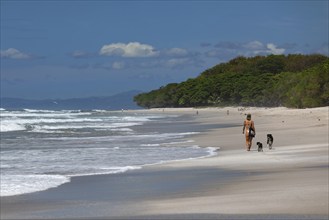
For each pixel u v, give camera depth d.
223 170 20.48
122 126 66.06
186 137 42.53
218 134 45.00
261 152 27.19
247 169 20.41
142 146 33.97
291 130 43.12
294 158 23.55
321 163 21.25
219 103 193.88
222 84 196.88
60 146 34.84
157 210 12.33
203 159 24.92
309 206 11.93
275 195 13.60
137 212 12.16
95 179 18.78
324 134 37.19
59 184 17.56
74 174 20.25
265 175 18.28
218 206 12.41
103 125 69.38
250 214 11.22
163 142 37.50
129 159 26.02
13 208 13.30
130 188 16.59
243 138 38.47
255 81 184.25
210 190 15.46
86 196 15.16
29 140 41.19
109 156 27.58
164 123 75.19
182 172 20.31
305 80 111.81
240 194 14.20
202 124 68.94
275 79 172.25
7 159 26.30
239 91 183.25
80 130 56.62
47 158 26.72
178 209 12.25
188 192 15.31
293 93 112.56
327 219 10.58
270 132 42.06
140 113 160.38
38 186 17.06
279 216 10.92
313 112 77.94
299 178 16.91
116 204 13.62
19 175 19.86
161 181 18.00
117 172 20.70
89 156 27.64
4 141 40.06
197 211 11.85
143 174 20.02
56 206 13.53
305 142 31.88
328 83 105.19
